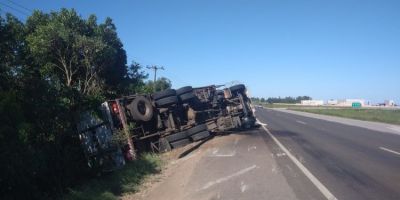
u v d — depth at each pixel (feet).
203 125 63.16
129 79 98.53
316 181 31.40
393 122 115.24
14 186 27.45
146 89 96.78
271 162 40.47
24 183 27.94
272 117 140.15
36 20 80.43
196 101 68.08
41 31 73.77
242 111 77.15
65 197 29.78
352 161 41.14
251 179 32.65
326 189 28.78
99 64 82.33
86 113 42.22
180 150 55.06
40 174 30.42
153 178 38.22
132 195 32.14
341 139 62.69
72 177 34.50
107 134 43.57
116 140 44.39
